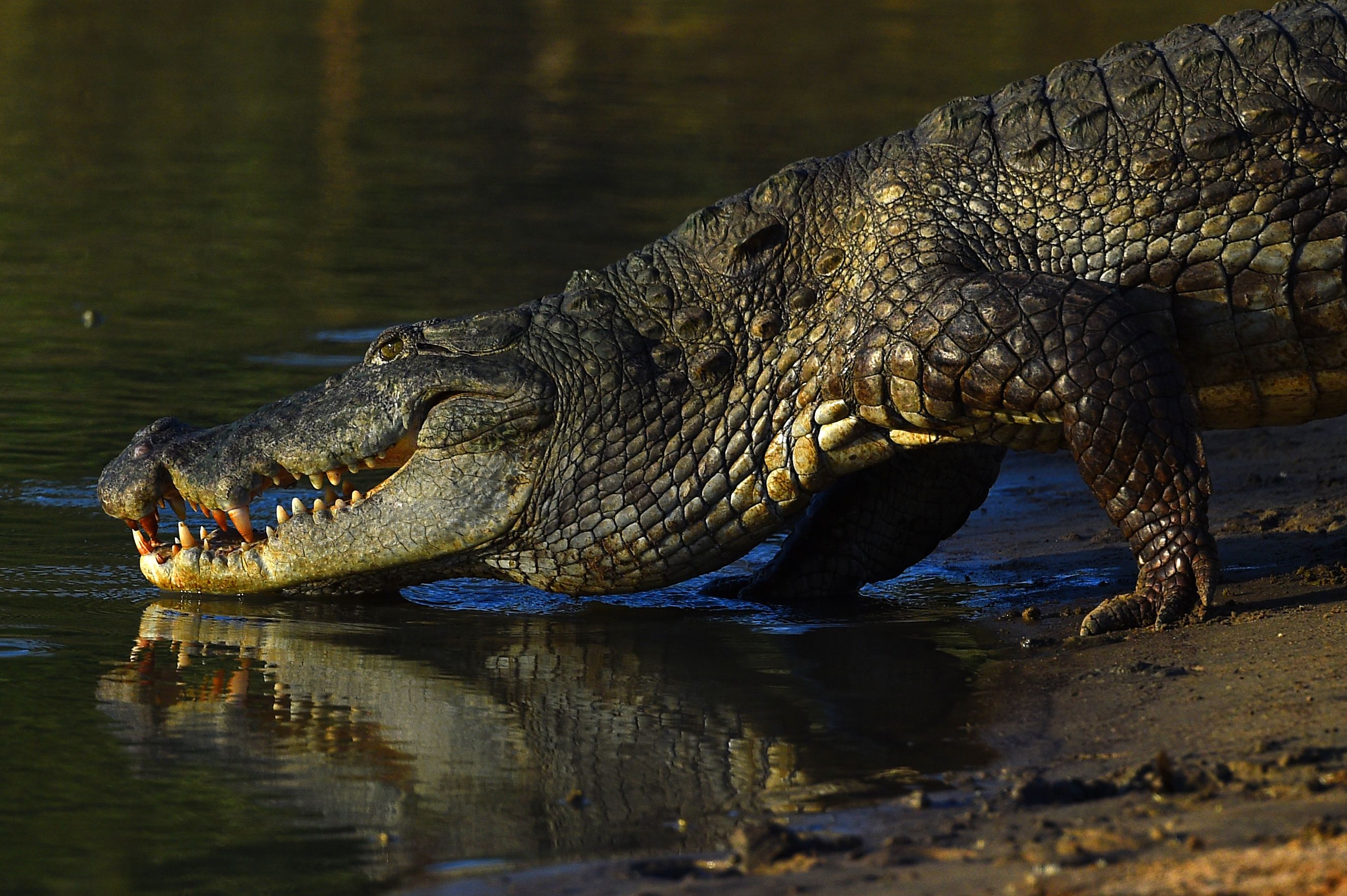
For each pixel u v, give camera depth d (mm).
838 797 14789
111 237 49156
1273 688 16484
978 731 16625
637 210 53906
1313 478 28219
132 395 33062
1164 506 19594
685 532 22000
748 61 91062
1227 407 21062
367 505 22266
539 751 16406
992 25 101312
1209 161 20484
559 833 14094
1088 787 14172
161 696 18203
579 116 73688
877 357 20531
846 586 23766
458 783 15414
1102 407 19344
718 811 14562
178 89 78000
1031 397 19719
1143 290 20641
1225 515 26281
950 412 20359
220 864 13461
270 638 20875
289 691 18500
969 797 14555
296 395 22781
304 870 13336
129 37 92938
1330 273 20141
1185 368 20844
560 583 22562
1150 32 94625
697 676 19203
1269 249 20219
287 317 40156
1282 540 23953
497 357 22000
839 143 66562
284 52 90750
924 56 91562
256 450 22234
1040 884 11516
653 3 110375
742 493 21859
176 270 45250
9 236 48844
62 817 14484
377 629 21547
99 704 17828
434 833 14133
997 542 27078
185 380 34250
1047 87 21797
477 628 21734
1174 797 13703
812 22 103562
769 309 21781
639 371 21969
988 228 21156
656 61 91250
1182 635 19047
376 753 16297
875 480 23562
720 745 16516
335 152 64375
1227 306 20406
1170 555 19625
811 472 21625
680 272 22391
